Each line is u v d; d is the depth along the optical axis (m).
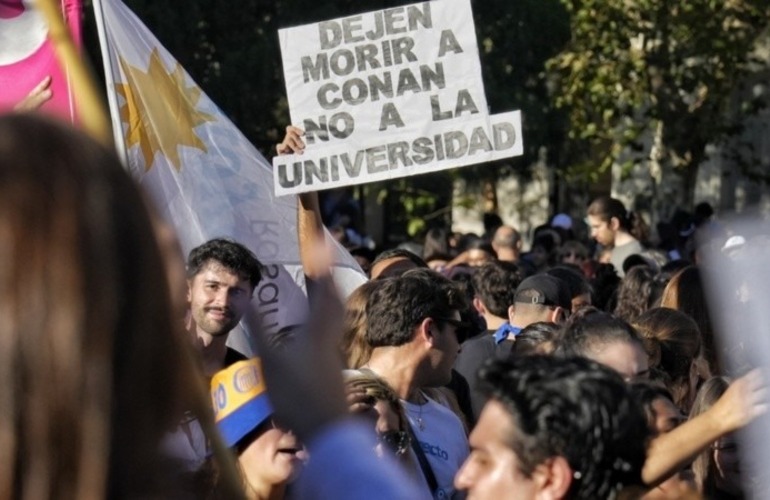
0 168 1.49
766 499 3.28
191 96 6.35
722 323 3.22
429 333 4.61
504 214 28.09
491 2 18.55
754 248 3.21
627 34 19.22
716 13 19.02
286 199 6.50
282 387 2.48
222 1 17.05
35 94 5.18
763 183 24.98
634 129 19.97
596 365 2.68
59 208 1.49
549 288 6.63
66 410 1.47
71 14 5.55
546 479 2.59
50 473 1.47
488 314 7.41
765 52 22.27
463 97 6.30
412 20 6.31
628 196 25.17
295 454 2.92
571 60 19.06
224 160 6.38
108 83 6.06
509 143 6.29
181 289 1.65
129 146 6.08
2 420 1.46
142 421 1.54
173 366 1.58
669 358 5.35
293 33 6.35
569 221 17.44
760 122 24.88
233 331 5.41
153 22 16.45
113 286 1.50
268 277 6.40
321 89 6.36
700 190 25.59
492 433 2.63
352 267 6.95
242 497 1.73
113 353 1.50
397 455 4.07
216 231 6.27
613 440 2.57
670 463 3.20
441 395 5.09
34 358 1.46
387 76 6.33
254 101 17.08
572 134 19.95
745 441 3.40
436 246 12.67
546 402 2.58
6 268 1.47
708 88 19.55
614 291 9.11
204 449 2.06
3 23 5.52
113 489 1.52
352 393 4.02
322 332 2.55
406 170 6.32
